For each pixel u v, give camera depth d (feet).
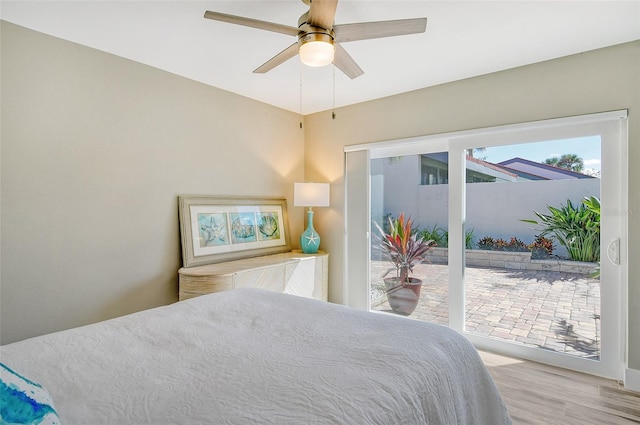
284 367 3.68
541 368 8.79
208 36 7.73
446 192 10.73
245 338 4.54
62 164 7.74
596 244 8.46
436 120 10.69
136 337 4.56
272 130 12.82
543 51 8.36
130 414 2.86
